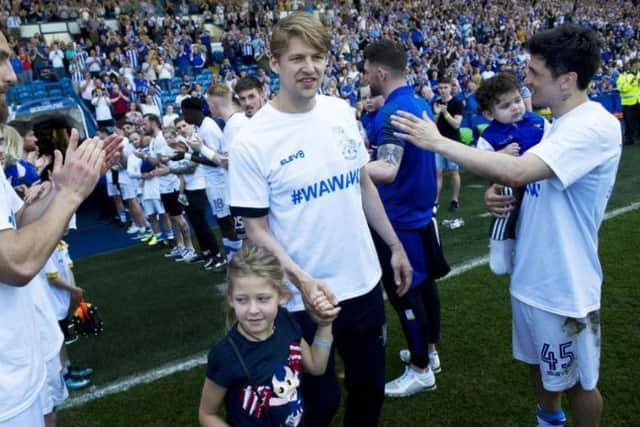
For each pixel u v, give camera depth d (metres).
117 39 18.75
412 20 24.95
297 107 2.09
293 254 2.16
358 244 2.23
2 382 1.54
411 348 3.21
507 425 2.89
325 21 23.42
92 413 3.29
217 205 5.49
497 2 30.55
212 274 5.93
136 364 3.89
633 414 2.87
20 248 1.45
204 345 4.13
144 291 5.55
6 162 3.25
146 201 7.35
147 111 14.18
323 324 2.02
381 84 3.07
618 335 3.66
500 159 2.03
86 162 1.59
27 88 15.12
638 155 10.41
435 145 2.09
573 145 2.04
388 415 3.06
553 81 2.11
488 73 20.08
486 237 6.12
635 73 11.72
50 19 20.03
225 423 1.92
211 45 20.88
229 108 4.89
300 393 2.06
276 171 2.08
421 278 3.17
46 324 2.48
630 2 34.84
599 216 2.24
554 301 2.23
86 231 8.84
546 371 2.32
